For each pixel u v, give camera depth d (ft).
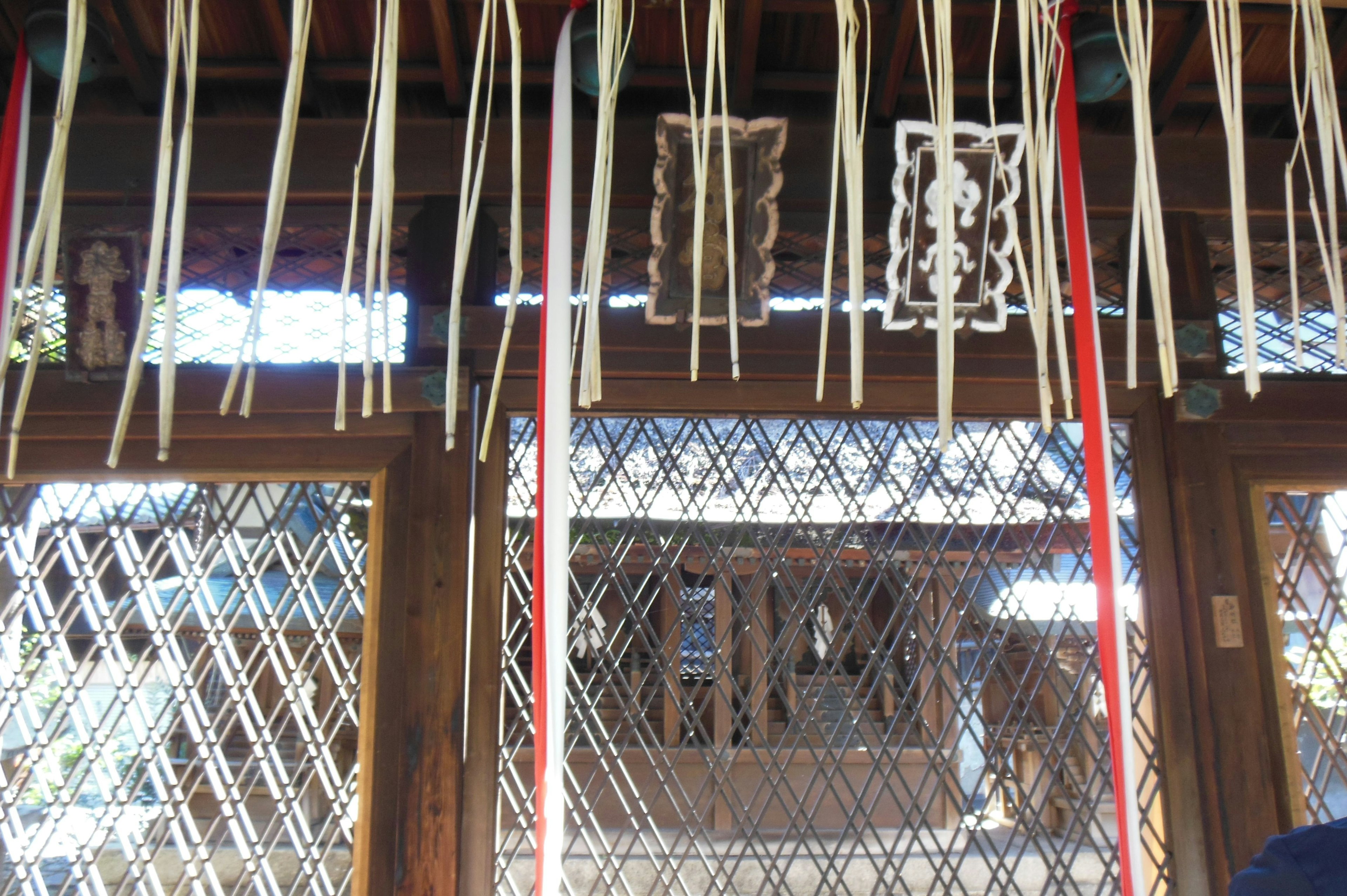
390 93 3.03
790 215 9.77
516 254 2.94
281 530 9.22
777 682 9.75
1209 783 8.53
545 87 9.53
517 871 16.26
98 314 8.77
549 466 4.24
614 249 10.07
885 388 9.32
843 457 11.93
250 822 8.84
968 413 9.36
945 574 16.92
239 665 9.07
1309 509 9.70
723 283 8.55
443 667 8.36
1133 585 9.42
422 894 7.96
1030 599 10.11
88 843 8.73
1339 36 8.95
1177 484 9.11
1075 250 5.08
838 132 3.18
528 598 9.43
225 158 9.36
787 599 9.80
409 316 9.23
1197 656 8.77
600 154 3.17
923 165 7.50
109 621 9.07
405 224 9.93
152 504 9.18
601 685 9.91
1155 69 9.48
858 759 18.19
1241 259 3.02
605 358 9.14
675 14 8.83
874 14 8.97
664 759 9.62
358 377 9.02
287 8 8.64
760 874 16.60
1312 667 9.52
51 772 8.85
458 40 9.04
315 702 13.43
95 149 9.29
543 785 4.16
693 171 8.14
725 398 9.19
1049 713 16.98
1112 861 9.05
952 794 9.46
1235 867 8.34
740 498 11.18
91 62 8.27
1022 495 9.87
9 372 8.82
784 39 9.21
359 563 9.27
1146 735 9.11
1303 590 10.58
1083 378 5.16
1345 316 3.01
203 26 8.85
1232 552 9.01
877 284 10.00
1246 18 8.70
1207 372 9.43
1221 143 9.76
